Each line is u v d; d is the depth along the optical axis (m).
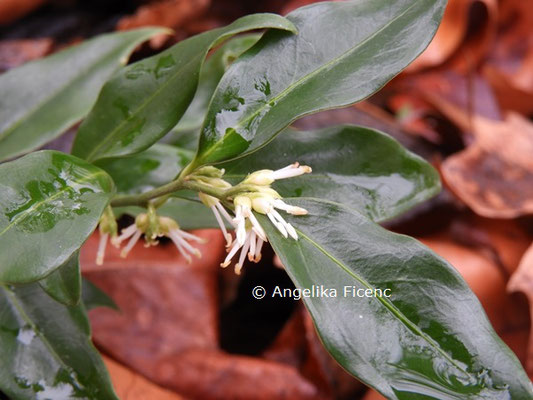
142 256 0.34
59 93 0.27
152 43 0.48
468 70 0.49
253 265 0.36
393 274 0.17
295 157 0.22
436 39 0.49
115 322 0.32
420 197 0.22
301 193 0.22
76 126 0.38
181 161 0.24
